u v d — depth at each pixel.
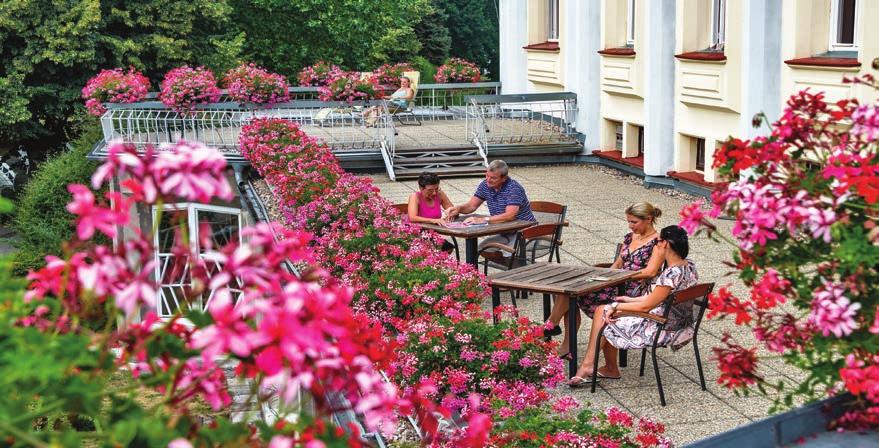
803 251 3.91
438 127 22.64
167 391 2.42
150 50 27.69
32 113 27.56
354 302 8.05
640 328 7.20
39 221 20.61
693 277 7.17
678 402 7.12
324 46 36.50
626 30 19.61
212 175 2.32
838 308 3.65
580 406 7.07
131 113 18.89
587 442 5.34
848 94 12.28
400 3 40.78
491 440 5.27
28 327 2.31
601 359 8.12
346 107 19.64
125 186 2.30
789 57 13.53
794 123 4.02
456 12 57.22
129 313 2.31
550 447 5.27
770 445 3.27
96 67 27.05
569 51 20.80
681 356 8.12
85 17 25.86
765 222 3.78
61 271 2.37
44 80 27.19
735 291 10.29
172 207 2.40
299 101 19.22
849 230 3.78
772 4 13.70
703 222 4.11
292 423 2.40
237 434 2.37
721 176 4.11
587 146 20.33
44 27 26.05
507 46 24.98
